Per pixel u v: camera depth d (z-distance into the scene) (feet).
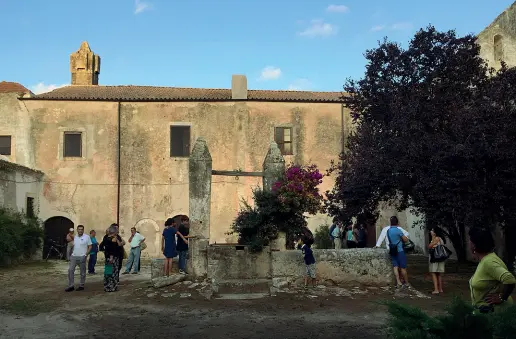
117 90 88.17
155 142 81.76
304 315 28.40
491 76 44.73
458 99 42.27
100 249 39.24
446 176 37.04
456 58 43.78
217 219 80.18
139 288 37.50
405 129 40.60
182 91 88.99
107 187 80.64
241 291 35.40
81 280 40.22
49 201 79.82
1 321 27.78
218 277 36.96
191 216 37.78
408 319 11.18
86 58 101.19
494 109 37.63
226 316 28.19
